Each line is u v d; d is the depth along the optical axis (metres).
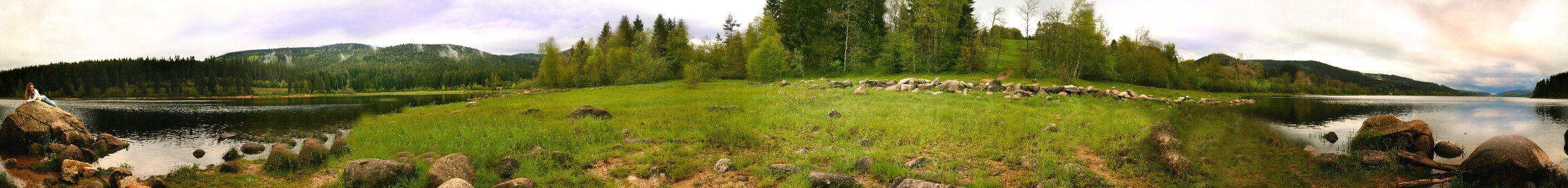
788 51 72.56
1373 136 8.23
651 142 11.23
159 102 53.81
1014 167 8.59
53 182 9.09
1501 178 6.50
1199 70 50.00
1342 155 7.44
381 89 167.75
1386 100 27.02
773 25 72.44
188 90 137.50
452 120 17.02
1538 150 6.60
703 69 67.94
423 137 12.55
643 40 85.81
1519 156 6.43
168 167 11.01
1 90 108.62
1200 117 9.02
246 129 19.36
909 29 70.50
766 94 27.12
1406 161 7.39
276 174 9.05
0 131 13.05
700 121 14.70
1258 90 35.56
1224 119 8.72
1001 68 70.94
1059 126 13.52
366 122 19.81
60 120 13.84
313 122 22.12
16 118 13.12
